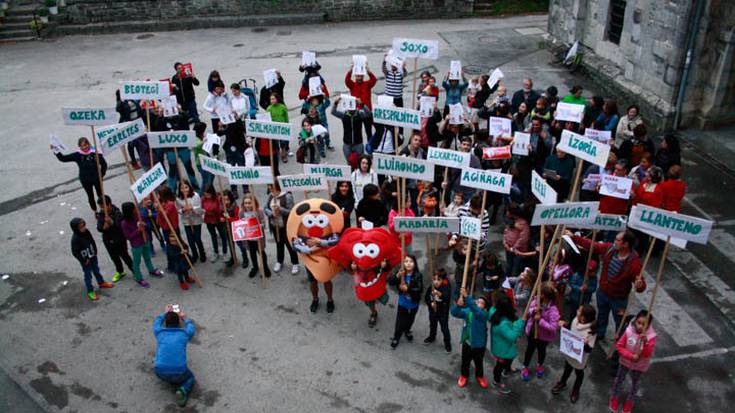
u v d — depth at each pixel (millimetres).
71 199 13211
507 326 7465
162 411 8008
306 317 9539
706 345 8594
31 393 8367
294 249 9906
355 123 12320
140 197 9289
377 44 22734
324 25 25719
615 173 9883
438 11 26031
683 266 10172
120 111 13750
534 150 11312
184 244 10688
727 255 10391
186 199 10281
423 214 10898
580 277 8672
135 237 9953
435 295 8281
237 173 9680
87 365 8812
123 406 8117
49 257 11281
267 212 10039
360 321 9422
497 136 11406
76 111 10234
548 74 19000
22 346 9195
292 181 9773
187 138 10516
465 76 18891
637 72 15812
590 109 12883
